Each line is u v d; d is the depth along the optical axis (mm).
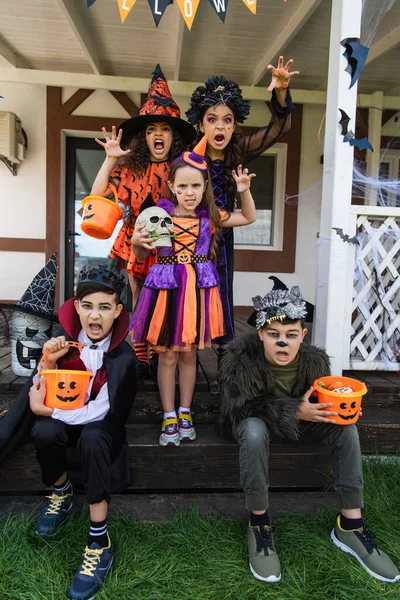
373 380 2477
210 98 2066
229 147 2197
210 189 1982
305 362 1891
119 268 2346
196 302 1889
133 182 2193
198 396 2279
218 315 1970
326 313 2381
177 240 1922
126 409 1771
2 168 4754
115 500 2029
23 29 3723
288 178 5078
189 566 1642
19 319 2256
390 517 1937
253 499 1683
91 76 4328
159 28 3691
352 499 1735
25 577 1568
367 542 1702
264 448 1697
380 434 2273
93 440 1571
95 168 5078
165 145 2184
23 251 4891
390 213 2404
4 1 3285
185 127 2229
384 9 3215
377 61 4070
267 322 1761
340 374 2416
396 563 1699
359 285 2539
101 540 1593
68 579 1579
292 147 5035
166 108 2238
